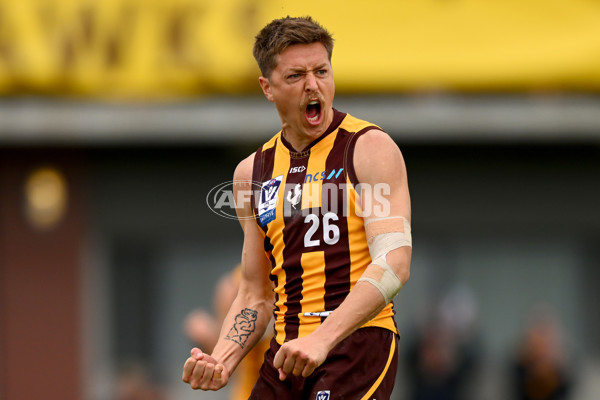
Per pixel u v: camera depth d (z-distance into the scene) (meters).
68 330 33.19
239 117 30.47
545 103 30.36
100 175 33.34
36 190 33.03
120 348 33.59
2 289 33.03
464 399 32.69
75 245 33.22
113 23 29.61
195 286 33.84
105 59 29.64
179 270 33.81
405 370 33.16
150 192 33.44
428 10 29.39
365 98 30.12
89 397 33.16
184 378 12.62
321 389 11.91
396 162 12.04
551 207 33.31
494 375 33.41
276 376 12.58
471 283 33.69
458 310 33.56
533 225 33.44
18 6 29.62
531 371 31.77
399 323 33.62
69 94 29.92
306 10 29.28
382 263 11.56
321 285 12.20
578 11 29.23
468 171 33.28
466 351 33.12
